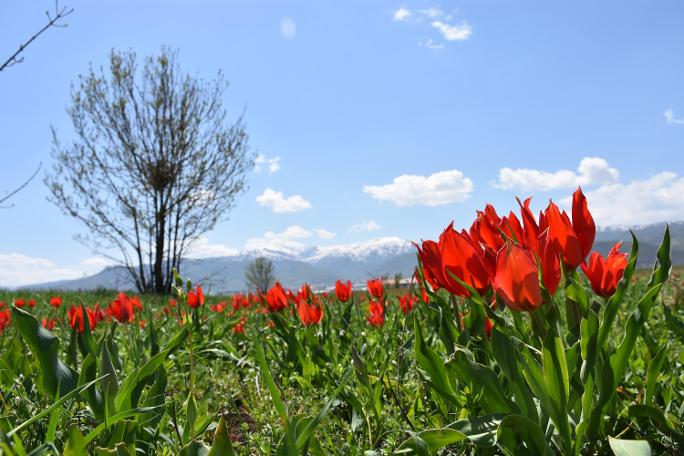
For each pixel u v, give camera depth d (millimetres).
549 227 482
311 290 1226
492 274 485
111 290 5590
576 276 499
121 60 7297
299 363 1096
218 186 7562
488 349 525
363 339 1240
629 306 1347
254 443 744
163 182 7328
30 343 586
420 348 568
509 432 456
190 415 519
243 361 1194
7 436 397
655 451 556
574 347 483
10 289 4703
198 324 1330
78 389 454
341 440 711
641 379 796
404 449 494
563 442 474
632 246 469
